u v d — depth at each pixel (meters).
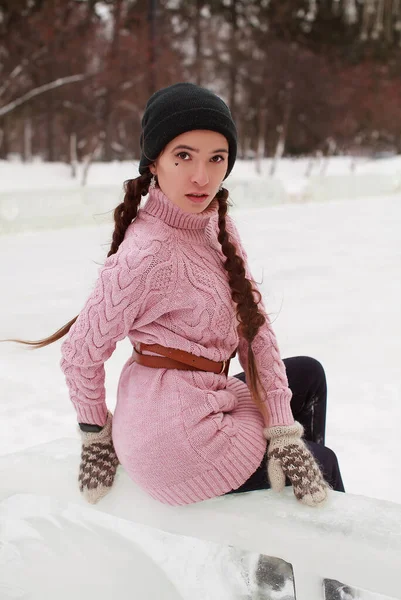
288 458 1.39
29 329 4.40
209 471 1.39
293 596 1.62
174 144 1.39
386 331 4.24
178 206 1.43
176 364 1.46
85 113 20.42
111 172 20.59
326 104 27.09
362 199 16.45
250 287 1.48
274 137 28.34
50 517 1.98
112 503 1.51
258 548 1.36
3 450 2.54
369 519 1.30
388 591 1.24
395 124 29.69
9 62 19.30
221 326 1.46
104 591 1.63
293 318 4.60
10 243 8.88
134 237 1.43
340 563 1.26
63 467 1.61
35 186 17.91
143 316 1.42
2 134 21.98
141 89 20.47
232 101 26.92
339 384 3.29
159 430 1.40
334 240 8.70
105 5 20.53
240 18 28.05
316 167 26.75
